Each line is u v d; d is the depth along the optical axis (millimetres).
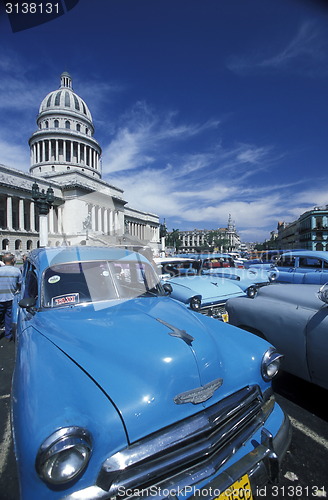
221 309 4574
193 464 1427
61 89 63094
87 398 1370
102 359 1619
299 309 2834
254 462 1523
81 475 1212
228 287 5039
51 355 1677
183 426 1443
